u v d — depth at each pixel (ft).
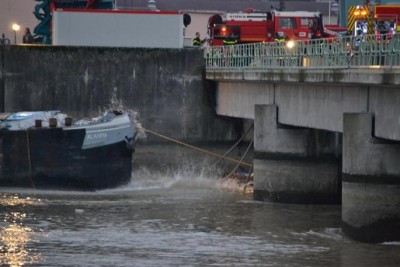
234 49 457.68
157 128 492.13
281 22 570.87
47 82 484.74
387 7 403.54
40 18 552.41
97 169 431.02
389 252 296.71
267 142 408.05
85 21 512.63
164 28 516.32
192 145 493.36
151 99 491.31
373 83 298.76
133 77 490.08
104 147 431.02
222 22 576.20
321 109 366.22
